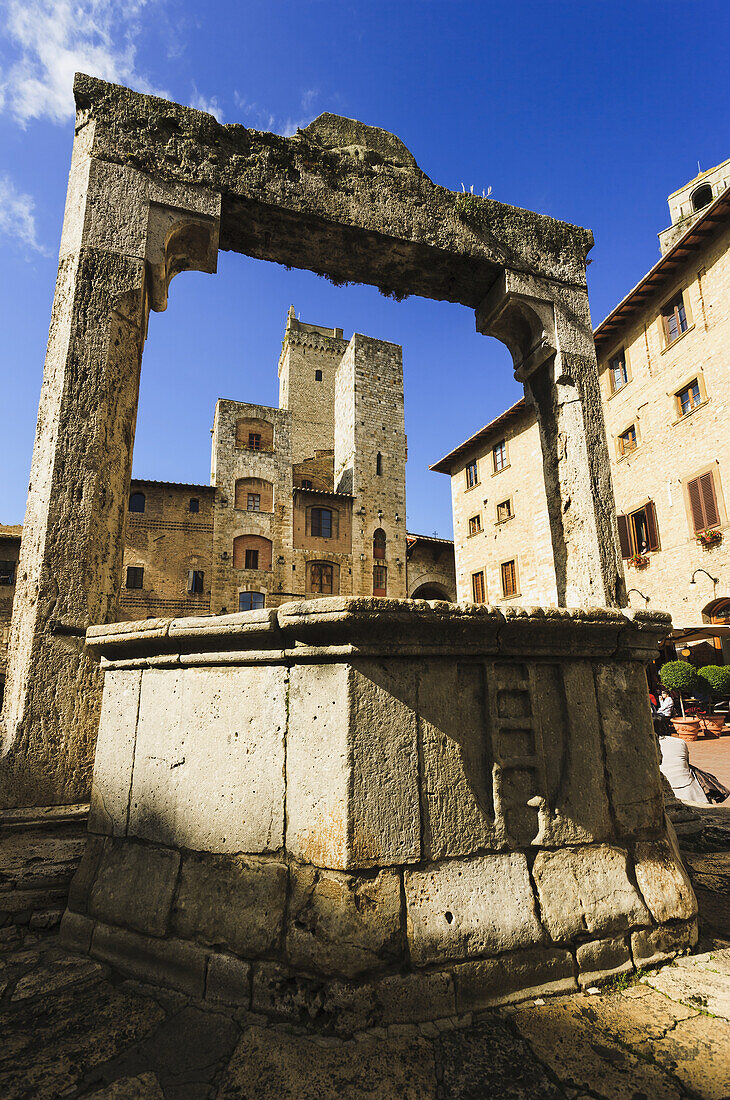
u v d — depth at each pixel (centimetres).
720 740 1334
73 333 444
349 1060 211
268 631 285
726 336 1586
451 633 291
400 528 3525
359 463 3512
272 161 550
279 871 263
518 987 256
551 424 642
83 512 414
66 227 492
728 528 1563
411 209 593
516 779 296
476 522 2488
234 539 3103
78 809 363
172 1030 228
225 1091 194
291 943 247
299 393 4803
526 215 649
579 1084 199
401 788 267
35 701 375
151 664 328
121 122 507
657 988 266
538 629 309
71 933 296
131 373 464
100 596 416
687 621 1686
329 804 260
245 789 283
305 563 3225
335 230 566
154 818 303
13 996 250
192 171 516
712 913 351
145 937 275
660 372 1833
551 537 631
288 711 283
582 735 320
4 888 319
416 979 241
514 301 618
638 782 330
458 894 262
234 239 573
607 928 283
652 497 1841
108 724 341
